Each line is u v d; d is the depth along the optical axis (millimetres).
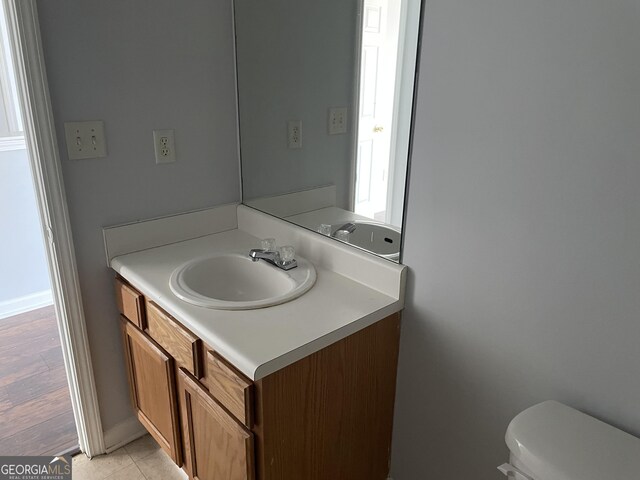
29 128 1479
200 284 1636
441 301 1343
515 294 1178
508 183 1130
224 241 1875
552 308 1118
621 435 1017
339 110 1491
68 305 1678
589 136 981
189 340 1354
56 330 2844
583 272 1049
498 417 1292
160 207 1806
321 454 1381
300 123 1641
